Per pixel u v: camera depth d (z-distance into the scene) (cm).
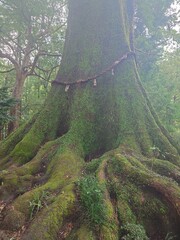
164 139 718
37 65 2448
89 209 464
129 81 788
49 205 483
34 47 2169
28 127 844
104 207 473
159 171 613
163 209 534
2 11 1894
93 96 792
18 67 2166
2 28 2011
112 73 799
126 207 516
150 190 554
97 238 441
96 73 803
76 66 831
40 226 438
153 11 1485
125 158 603
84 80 804
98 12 834
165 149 703
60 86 834
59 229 452
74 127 752
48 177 609
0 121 973
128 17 902
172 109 1553
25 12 1914
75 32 855
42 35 2102
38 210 486
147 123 744
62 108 812
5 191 566
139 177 557
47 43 2180
